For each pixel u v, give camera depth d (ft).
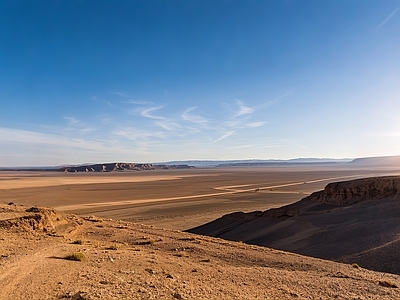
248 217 174.29
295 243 117.50
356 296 39.52
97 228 92.12
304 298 37.27
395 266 72.18
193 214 213.46
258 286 40.50
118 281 33.83
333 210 151.64
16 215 79.92
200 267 48.83
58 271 36.37
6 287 29.81
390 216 119.85
